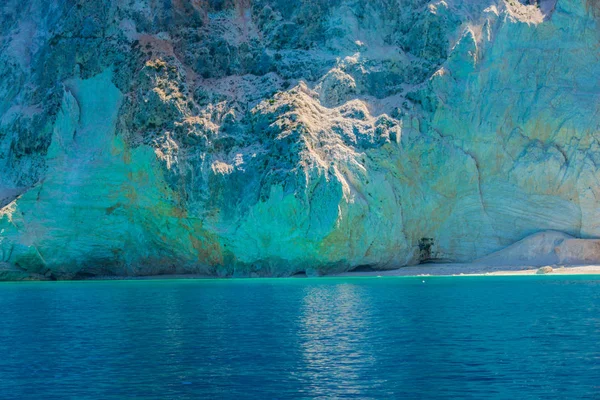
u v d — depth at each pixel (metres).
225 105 64.12
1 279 63.03
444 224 62.09
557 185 60.84
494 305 33.50
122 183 61.50
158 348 23.75
